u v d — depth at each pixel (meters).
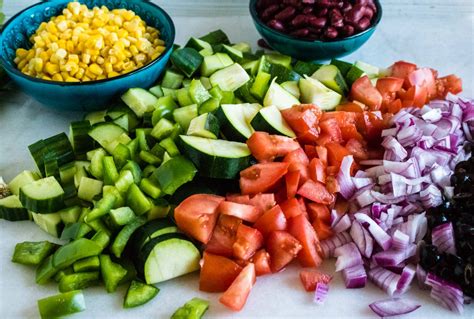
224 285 1.20
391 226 1.29
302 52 1.75
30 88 1.54
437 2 2.13
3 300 1.18
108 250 1.25
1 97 1.76
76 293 1.14
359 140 1.47
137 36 1.68
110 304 1.17
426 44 1.98
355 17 1.66
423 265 1.19
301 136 1.45
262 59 1.66
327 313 1.17
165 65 1.69
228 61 1.69
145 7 1.80
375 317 1.16
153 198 1.29
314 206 1.31
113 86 1.54
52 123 1.67
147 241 1.21
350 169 1.38
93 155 1.41
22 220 1.38
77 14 1.71
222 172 1.32
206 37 1.89
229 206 1.25
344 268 1.24
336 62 1.72
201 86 1.53
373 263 1.25
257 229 1.27
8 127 1.65
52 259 1.20
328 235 1.31
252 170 1.34
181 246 1.21
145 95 1.57
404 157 1.38
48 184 1.34
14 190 1.41
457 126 1.47
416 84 1.64
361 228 1.27
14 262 1.25
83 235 1.24
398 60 1.90
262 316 1.16
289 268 1.26
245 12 2.15
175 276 1.21
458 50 1.95
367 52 1.94
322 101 1.58
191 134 1.39
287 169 1.33
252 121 1.45
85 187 1.35
